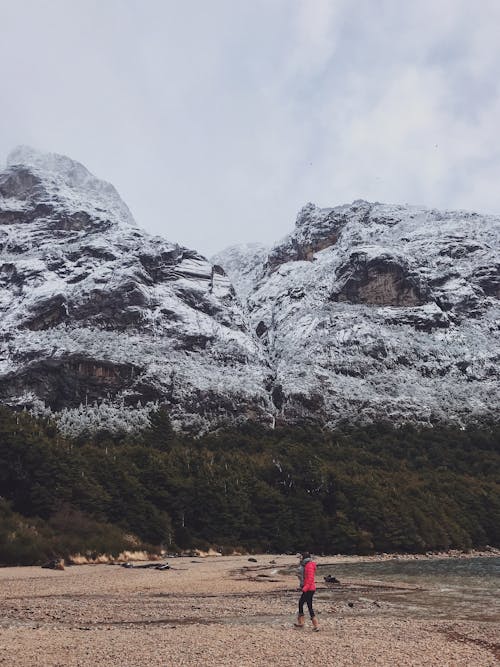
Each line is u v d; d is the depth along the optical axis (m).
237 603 37.41
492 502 136.38
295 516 113.69
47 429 122.25
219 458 138.75
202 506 107.75
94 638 23.44
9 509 78.19
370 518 115.94
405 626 29.62
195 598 39.59
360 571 71.62
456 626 29.91
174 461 121.12
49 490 85.94
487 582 56.53
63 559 65.12
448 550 119.69
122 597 38.47
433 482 144.00
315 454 160.00
